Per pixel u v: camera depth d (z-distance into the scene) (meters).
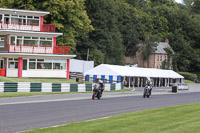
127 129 23.44
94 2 182.88
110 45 191.00
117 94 78.81
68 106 44.03
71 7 124.62
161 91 106.69
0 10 92.25
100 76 124.75
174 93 100.38
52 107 42.03
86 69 135.75
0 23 92.81
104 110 40.34
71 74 122.25
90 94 72.94
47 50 96.69
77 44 176.50
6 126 26.31
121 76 130.50
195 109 42.72
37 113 35.22
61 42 124.50
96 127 24.22
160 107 47.66
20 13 94.81
